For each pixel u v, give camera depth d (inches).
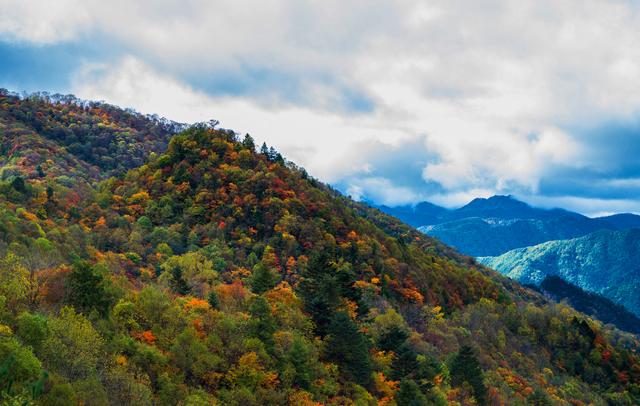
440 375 4488.2
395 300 6363.2
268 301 4035.4
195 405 2628.0
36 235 4884.4
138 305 3230.8
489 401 4704.7
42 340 2410.2
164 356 2893.7
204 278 4931.1
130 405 2370.8
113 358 2615.7
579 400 6097.4
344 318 3900.1
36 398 2050.9
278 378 3280.0
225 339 3376.0
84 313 2962.6
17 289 2741.1
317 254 4734.3
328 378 3585.1
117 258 5290.4
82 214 6633.9
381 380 3892.7
